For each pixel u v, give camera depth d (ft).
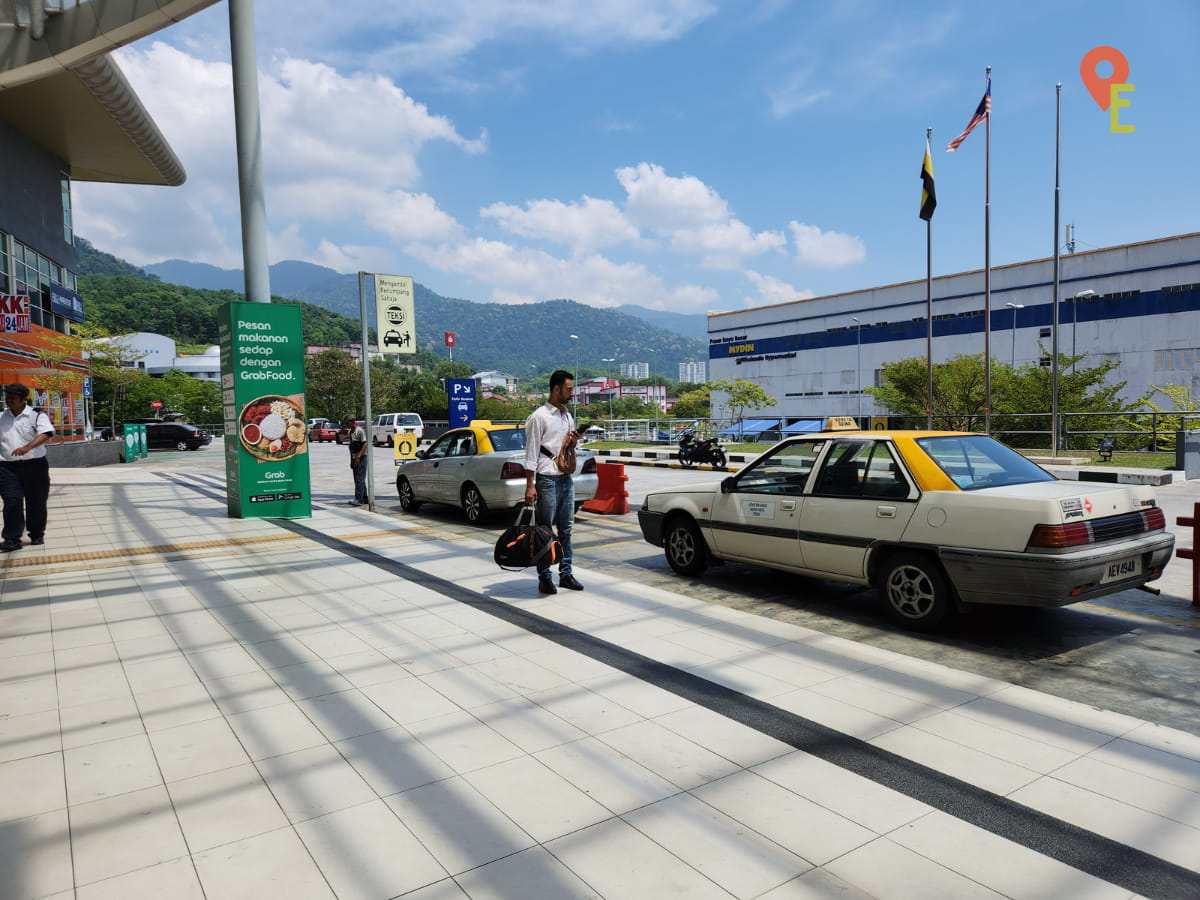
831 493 18.84
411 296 42.27
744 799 9.61
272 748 11.21
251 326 35.99
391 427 123.65
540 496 20.34
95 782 10.19
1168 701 13.08
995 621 18.04
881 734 11.53
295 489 37.63
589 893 7.70
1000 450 18.74
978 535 15.75
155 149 96.58
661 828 8.93
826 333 208.03
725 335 238.89
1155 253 143.54
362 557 26.25
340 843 8.66
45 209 94.53
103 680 14.20
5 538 28.32
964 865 8.16
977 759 10.69
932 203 73.82
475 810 9.39
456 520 36.91
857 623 18.06
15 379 78.69
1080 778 10.12
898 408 103.91
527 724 12.01
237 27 36.52
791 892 7.70
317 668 14.79
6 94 76.89
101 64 71.36
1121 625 17.63
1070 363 85.61
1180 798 9.58
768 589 21.54
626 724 11.97
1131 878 7.92
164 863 8.29
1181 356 140.77
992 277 168.76
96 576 23.43
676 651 15.57
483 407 181.78
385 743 11.35
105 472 74.28
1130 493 16.74
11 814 9.37
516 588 21.38
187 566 24.90
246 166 37.01
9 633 17.31
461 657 15.33
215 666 14.94
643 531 24.41
